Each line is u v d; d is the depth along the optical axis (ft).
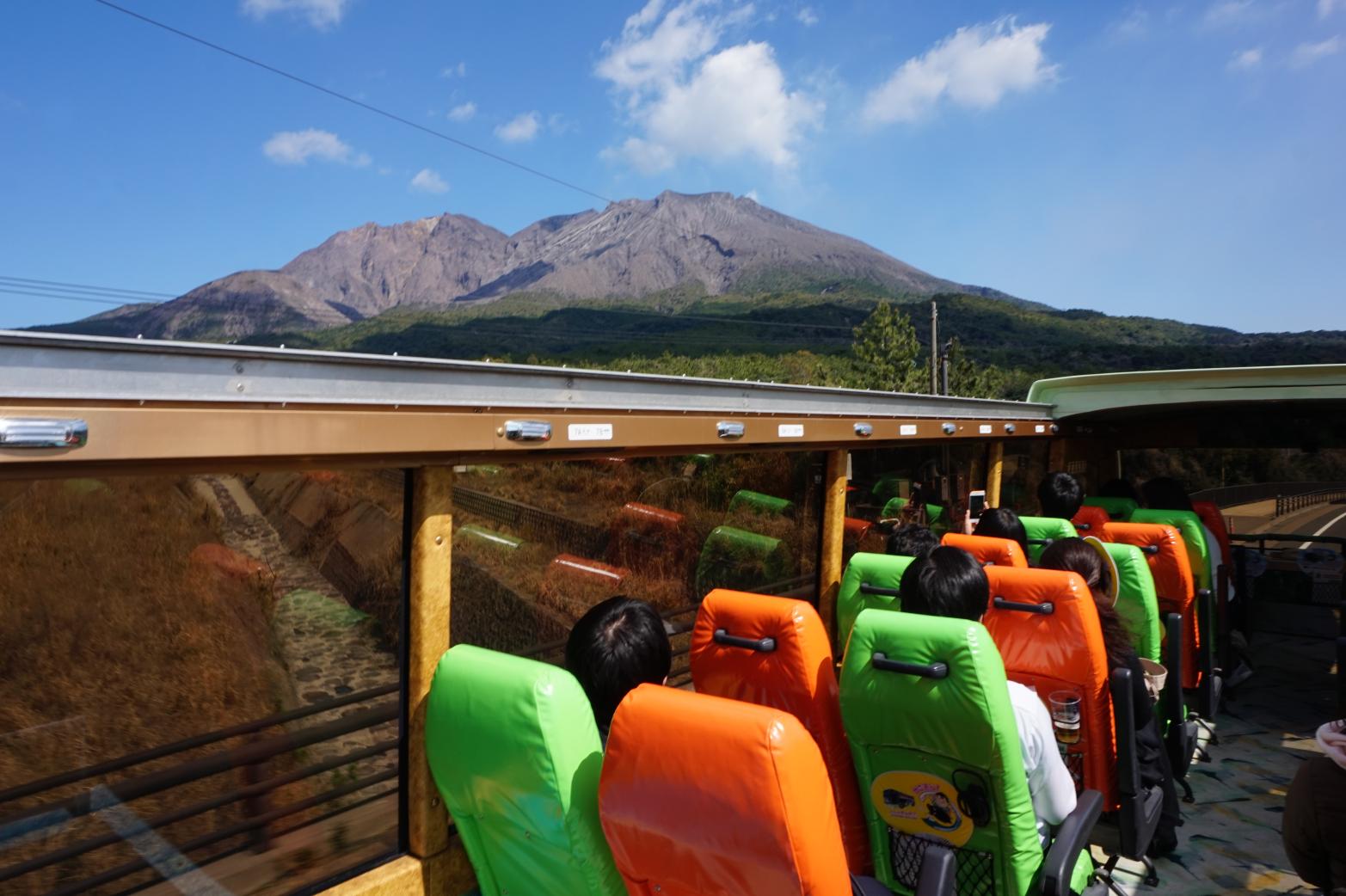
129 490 6.38
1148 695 10.74
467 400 8.16
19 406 5.16
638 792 5.57
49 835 6.17
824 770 5.26
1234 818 14.65
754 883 5.23
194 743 6.98
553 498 10.14
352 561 7.97
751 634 8.61
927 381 292.81
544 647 10.12
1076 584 10.14
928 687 7.61
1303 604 26.48
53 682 6.13
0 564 5.78
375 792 8.42
